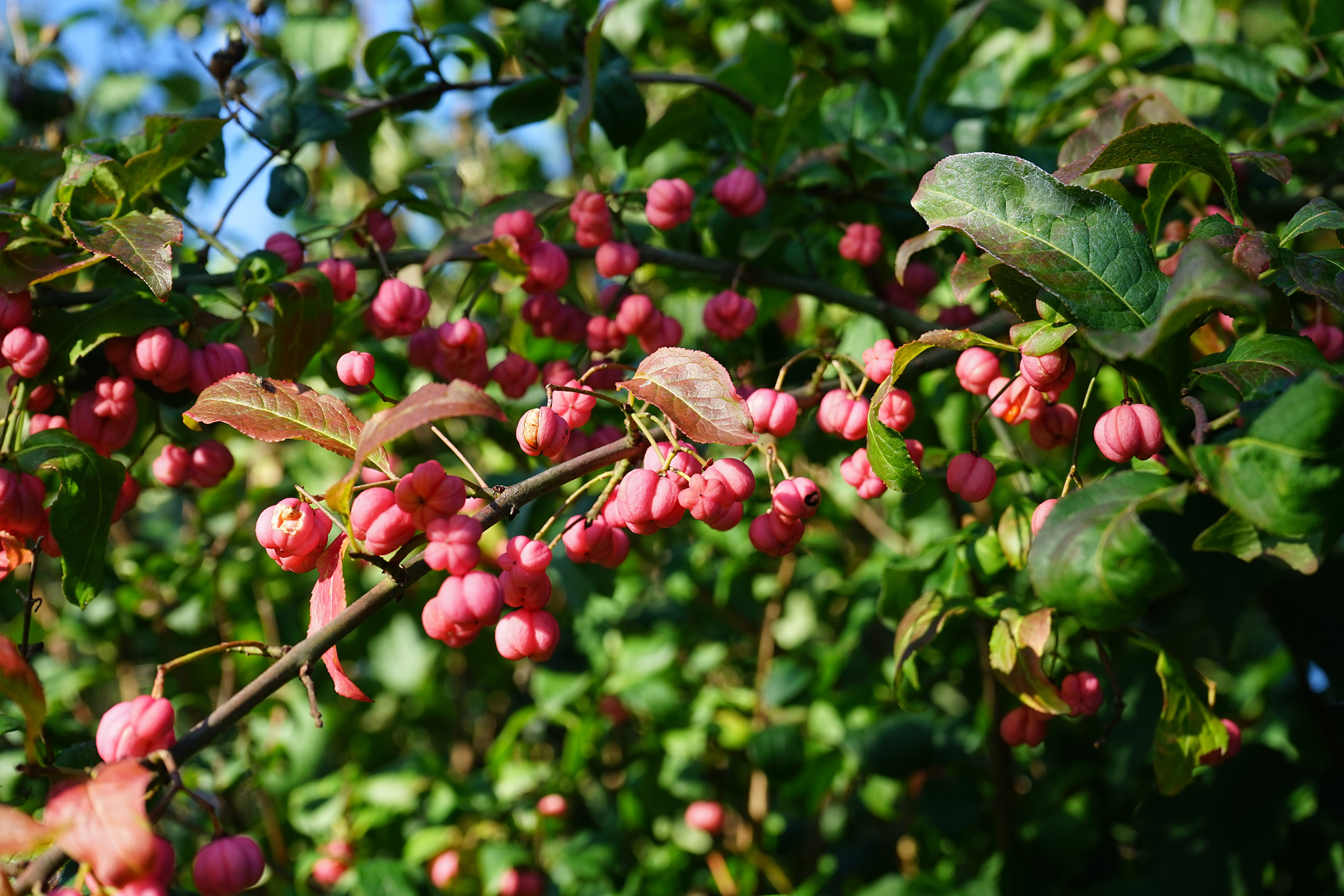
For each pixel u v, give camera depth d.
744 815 0.75
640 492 0.41
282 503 0.40
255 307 0.50
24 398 0.47
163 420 0.54
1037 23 0.75
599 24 0.51
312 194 0.79
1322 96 0.57
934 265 0.62
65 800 0.36
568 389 0.42
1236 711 0.68
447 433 0.75
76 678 0.76
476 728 0.95
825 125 0.62
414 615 0.76
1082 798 0.62
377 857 0.71
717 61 0.84
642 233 0.63
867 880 0.70
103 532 0.46
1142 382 0.38
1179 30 0.68
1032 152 0.58
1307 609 0.57
